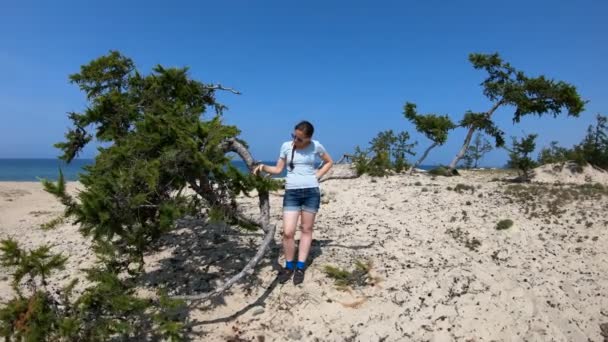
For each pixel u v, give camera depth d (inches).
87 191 187.9
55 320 160.2
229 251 277.9
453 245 326.0
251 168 230.5
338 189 527.5
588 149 908.0
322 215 383.6
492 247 331.3
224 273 250.4
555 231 374.6
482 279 261.1
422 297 233.5
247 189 224.1
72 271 264.2
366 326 210.2
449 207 439.8
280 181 238.4
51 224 245.6
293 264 242.1
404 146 808.9
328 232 323.0
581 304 260.2
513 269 292.8
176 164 200.7
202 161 198.2
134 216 193.2
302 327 207.8
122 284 189.6
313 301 224.7
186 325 205.5
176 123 211.5
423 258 283.4
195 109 252.7
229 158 209.9
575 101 794.2
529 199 483.2
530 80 821.9
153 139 205.3
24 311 158.4
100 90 278.8
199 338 197.8
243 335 201.5
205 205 224.2
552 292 264.7
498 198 490.0
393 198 476.4
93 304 176.2
